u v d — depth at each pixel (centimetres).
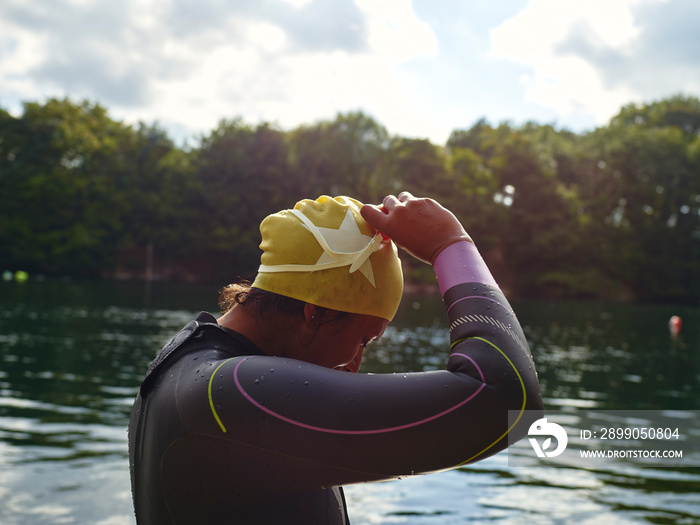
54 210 5906
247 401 82
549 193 6306
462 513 379
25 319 1862
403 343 1619
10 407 666
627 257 6153
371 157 6278
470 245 94
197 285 5409
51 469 438
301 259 93
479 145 7519
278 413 81
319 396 81
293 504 86
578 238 6206
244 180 6228
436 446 78
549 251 6141
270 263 96
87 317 2031
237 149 6306
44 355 1127
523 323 2852
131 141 6494
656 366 1454
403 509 382
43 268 5791
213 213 6253
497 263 6266
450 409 78
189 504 86
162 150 6600
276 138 6278
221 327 96
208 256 6212
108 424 595
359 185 6312
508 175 6475
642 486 453
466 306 87
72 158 6150
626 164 6400
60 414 637
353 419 79
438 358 1302
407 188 6247
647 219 6419
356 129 6375
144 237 6147
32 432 553
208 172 6284
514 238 6244
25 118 6034
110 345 1316
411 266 5972
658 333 2602
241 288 105
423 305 3841
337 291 93
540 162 6488
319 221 95
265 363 85
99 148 6125
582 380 1161
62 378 880
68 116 6188
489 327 84
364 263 94
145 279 6112
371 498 401
